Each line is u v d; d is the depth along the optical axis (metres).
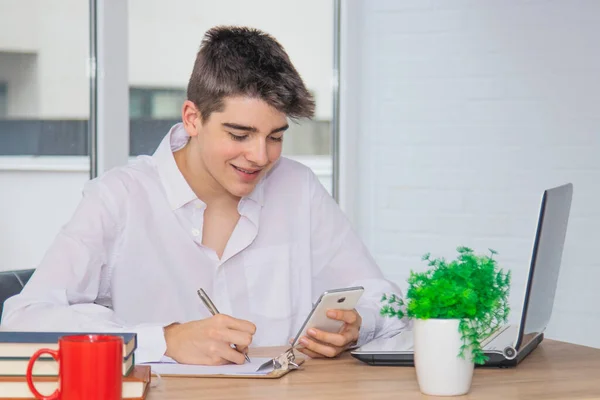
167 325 1.71
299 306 2.22
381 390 1.47
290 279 2.19
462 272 1.44
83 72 3.17
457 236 3.41
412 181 3.47
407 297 1.47
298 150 3.62
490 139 3.35
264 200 2.20
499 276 1.47
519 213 3.33
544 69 3.28
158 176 2.10
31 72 3.12
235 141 1.82
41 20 3.11
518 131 3.32
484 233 3.37
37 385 1.34
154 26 3.26
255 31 1.84
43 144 3.15
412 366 1.69
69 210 3.20
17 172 3.15
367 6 3.53
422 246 3.46
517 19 3.30
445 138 3.41
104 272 2.04
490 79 3.34
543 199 1.61
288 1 3.53
